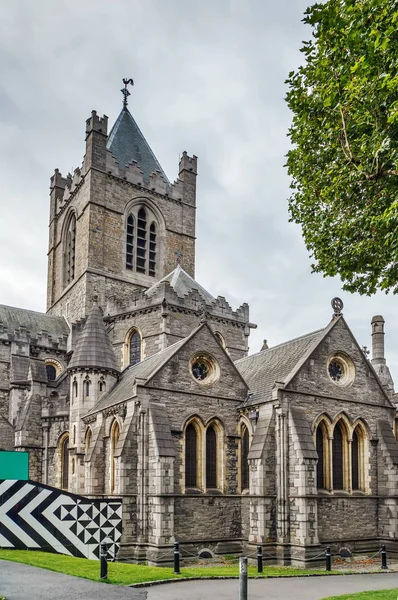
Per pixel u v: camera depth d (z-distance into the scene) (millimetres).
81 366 40562
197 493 31688
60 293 66625
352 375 35344
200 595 18641
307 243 25125
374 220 19719
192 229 67500
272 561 29875
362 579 24625
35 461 43188
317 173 23719
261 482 30750
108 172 61219
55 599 16109
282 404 31797
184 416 32375
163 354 37438
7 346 51875
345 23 18984
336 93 19734
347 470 33781
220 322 49969
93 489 34906
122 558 29203
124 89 72625
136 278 61281
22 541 27219
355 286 24734
